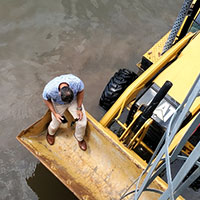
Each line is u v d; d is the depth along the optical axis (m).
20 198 4.40
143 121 3.52
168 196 1.85
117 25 6.49
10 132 4.94
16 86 5.42
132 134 3.85
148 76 4.14
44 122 3.87
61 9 6.50
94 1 6.71
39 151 3.72
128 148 3.88
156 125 3.84
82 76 5.70
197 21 4.59
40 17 6.32
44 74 5.64
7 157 4.68
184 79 4.05
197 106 3.78
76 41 6.13
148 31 6.51
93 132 3.89
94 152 3.95
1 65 5.62
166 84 3.17
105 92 4.66
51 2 6.54
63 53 5.93
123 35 6.38
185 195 4.58
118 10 6.68
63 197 4.48
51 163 3.66
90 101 5.38
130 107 4.34
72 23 6.35
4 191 4.41
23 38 6.00
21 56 5.78
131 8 6.75
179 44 4.40
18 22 6.18
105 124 3.96
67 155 3.93
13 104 5.22
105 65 5.90
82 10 6.55
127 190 3.51
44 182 4.55
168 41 4.54
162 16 6.77
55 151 3.93
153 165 2.11
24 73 5.59
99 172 3.87
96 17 6.52
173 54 4.37
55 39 6.09
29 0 6.47
